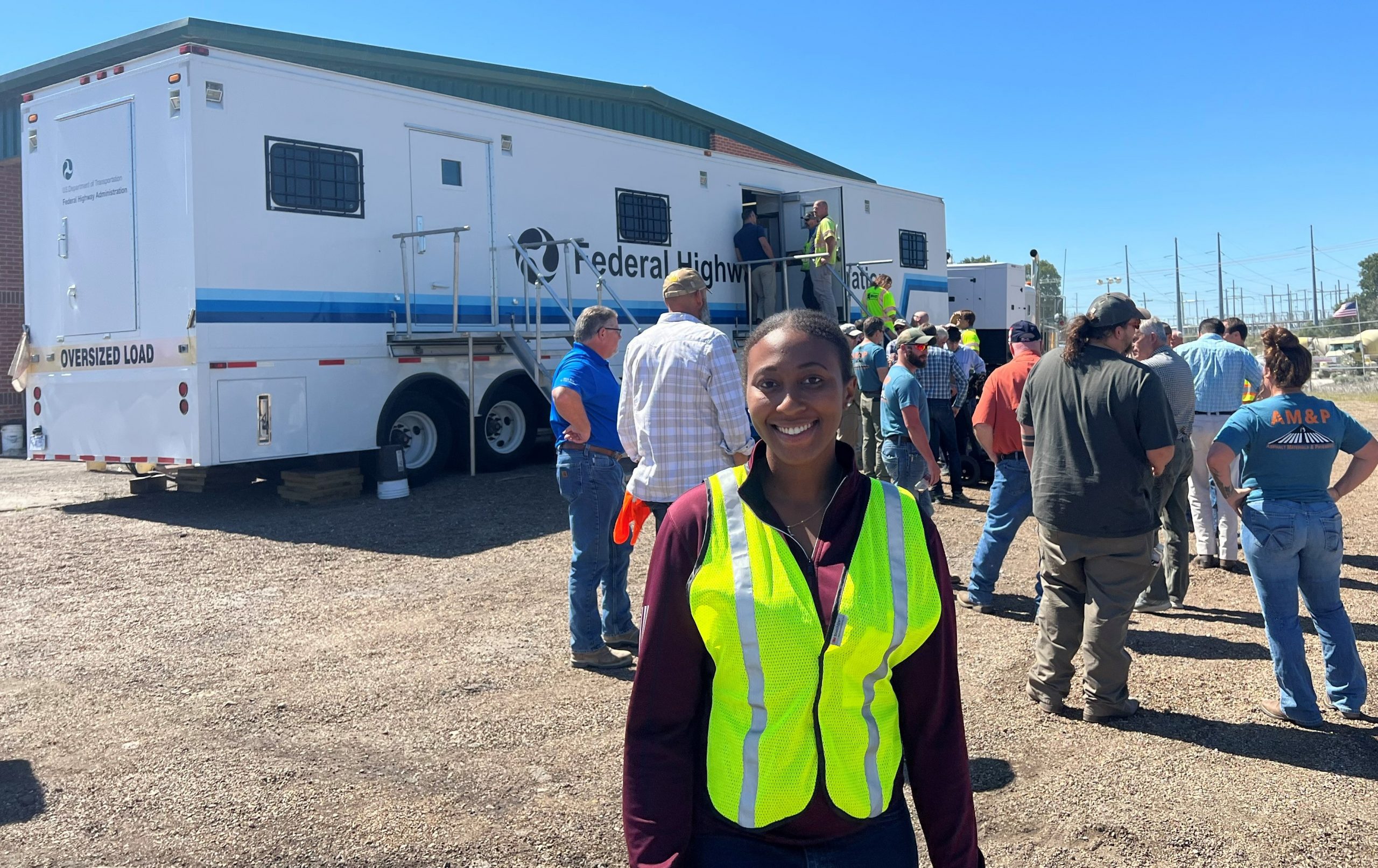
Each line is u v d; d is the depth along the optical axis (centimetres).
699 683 171
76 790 356
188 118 818
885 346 1280
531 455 1192
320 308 902
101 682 470
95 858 309
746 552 165
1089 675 412
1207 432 664
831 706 163
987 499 951
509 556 725
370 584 650
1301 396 405
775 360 168
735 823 165
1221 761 375
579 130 1115
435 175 989
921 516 173
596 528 478
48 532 823
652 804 167
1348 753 380
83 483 1140
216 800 347
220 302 834
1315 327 4000
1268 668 476
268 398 867
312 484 934
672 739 170
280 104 872
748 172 1324
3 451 1488
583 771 372
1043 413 418
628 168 1166
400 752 389
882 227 1505
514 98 1775
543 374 1052
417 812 339
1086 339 410
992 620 561
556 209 1092
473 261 1023
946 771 174
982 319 1794
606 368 489
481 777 367
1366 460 405
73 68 1545
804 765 162
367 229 935
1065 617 419
